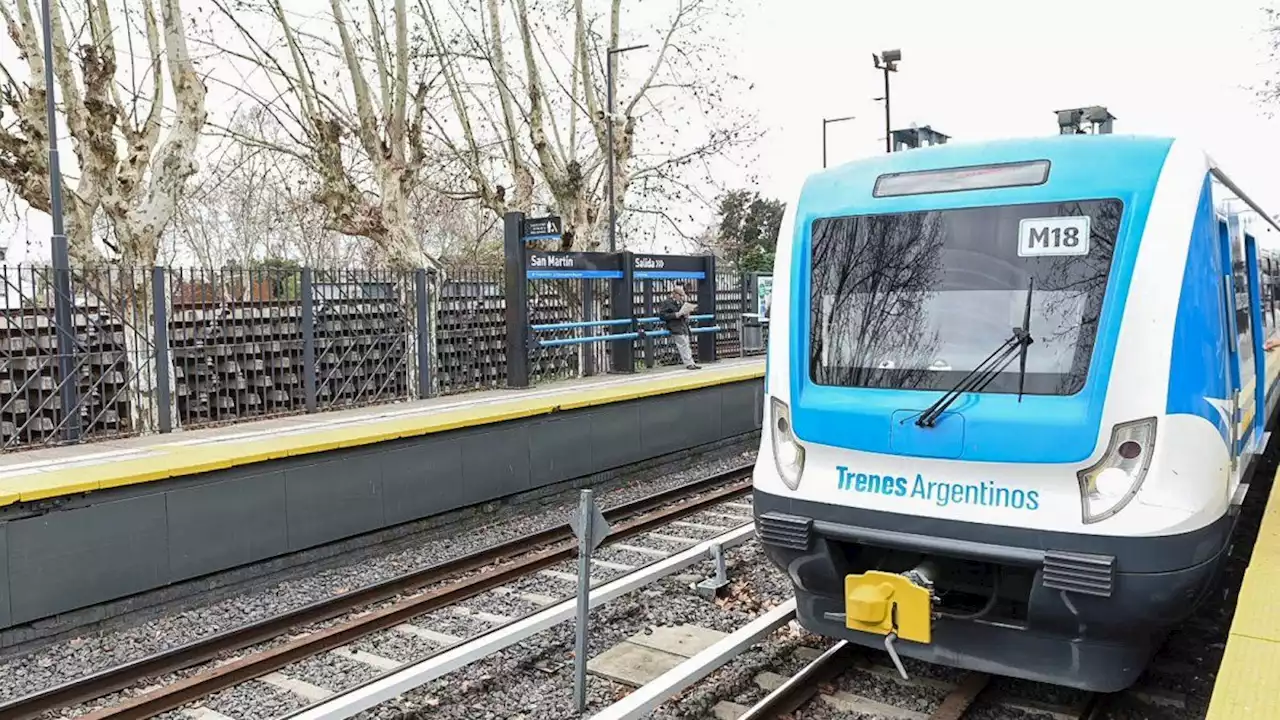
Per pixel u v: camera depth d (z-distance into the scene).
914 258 5.23
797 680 5.36
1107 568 4.33
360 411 11.80
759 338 20.78
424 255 15.98
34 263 10.83
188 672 6.32
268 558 8.31
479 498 10.29
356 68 15.17
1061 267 4.79
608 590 6.63
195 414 11.33
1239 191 6.06
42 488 6.78
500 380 14.83
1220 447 4.62
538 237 13.73
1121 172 4.78
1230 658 3.72
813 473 5.25
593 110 19.53
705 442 14.00
